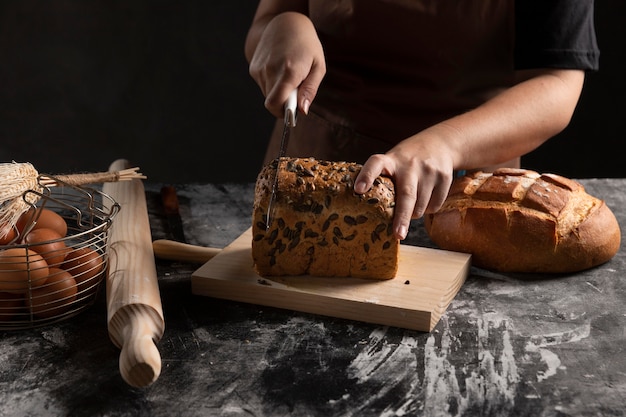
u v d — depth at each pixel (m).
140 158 2.88
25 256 1.18
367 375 1.13
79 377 1.13
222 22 2.72
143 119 2.84
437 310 1.23
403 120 1.62
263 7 1.74
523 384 1.12
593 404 1.08
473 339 1.20
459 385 1.11
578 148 2.59
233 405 1.08
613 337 1.20
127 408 1.08
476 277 1.36
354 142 1.64
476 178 1.44
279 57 1.39
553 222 1.34
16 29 2.71
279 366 1.15
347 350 1.18
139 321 1.14
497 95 1.51
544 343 1.19
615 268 1.38
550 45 1.51
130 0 2.69
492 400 1.09
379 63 1.60
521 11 1.53
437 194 1.34
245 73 2.78
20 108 2.81
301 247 1.29
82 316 1.25
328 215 1.28
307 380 1.12
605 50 2.46
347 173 1.30
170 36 2.74
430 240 1.47
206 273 1.31
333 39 1.63
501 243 1.36
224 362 1.15
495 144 1.42
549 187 1.39
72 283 1.22
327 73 1.65
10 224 1.24
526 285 1.33
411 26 1.56
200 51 2.76
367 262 1.29
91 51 2.76
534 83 1.50
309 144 1.69
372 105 1.63
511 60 1.59
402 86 1.60
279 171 1.30
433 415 1.07
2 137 2.84
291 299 1.27
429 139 1.37
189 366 1.15
